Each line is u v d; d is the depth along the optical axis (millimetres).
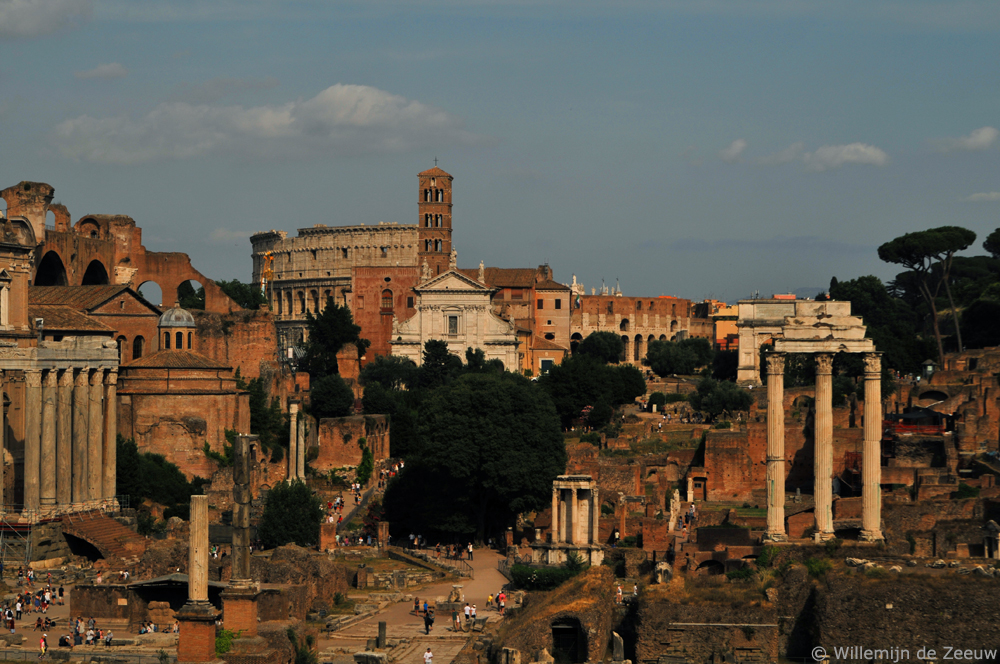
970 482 155875
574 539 150375
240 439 97625
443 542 179875
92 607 118875
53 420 146625
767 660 100000
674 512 165125
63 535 145750
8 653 106562
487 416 176250
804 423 186875
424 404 183500
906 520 133500
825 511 117500
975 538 126500
